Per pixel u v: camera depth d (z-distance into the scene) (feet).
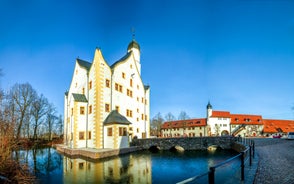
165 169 68.28
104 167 71.41
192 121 284.00
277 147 80.84
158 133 312.50
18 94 157.79
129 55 144.15
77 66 138.72
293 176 31.04
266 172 33.96
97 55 115.03
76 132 114.21
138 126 147.02
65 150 113.09
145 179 55.93
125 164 76.79
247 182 27.04
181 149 126.93
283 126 275.39
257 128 267.39
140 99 153.28
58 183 52.90
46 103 191.31
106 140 110.22
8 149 45.24
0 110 51.93
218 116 265.34
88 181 54.60
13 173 42.11
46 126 219.82
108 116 115.34
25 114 161.07
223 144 127.75
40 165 78.74
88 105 119.03
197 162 81.35
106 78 117.60
